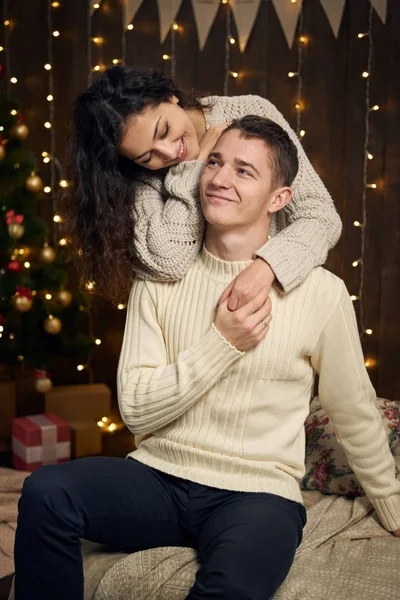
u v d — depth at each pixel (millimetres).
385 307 3611
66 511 1401
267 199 1549
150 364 1590
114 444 3365
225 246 1572
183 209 1612
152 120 1638
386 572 1574
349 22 3467
